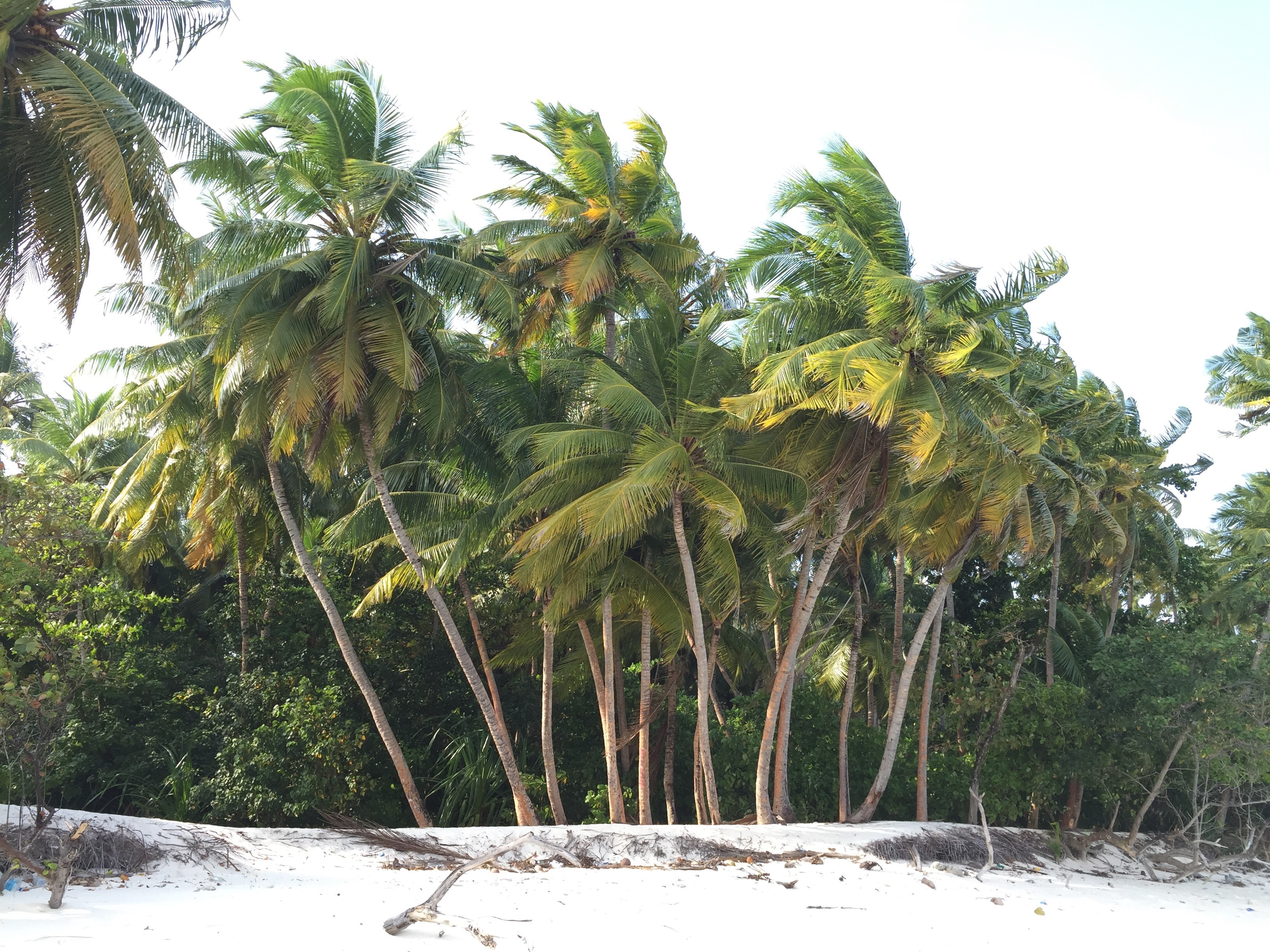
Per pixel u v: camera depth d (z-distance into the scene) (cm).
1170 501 3017
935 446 1691
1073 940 1281
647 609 2158
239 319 1839
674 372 1938
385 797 2489
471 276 1973
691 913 1210
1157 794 2362
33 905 995
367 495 2308
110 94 1334
